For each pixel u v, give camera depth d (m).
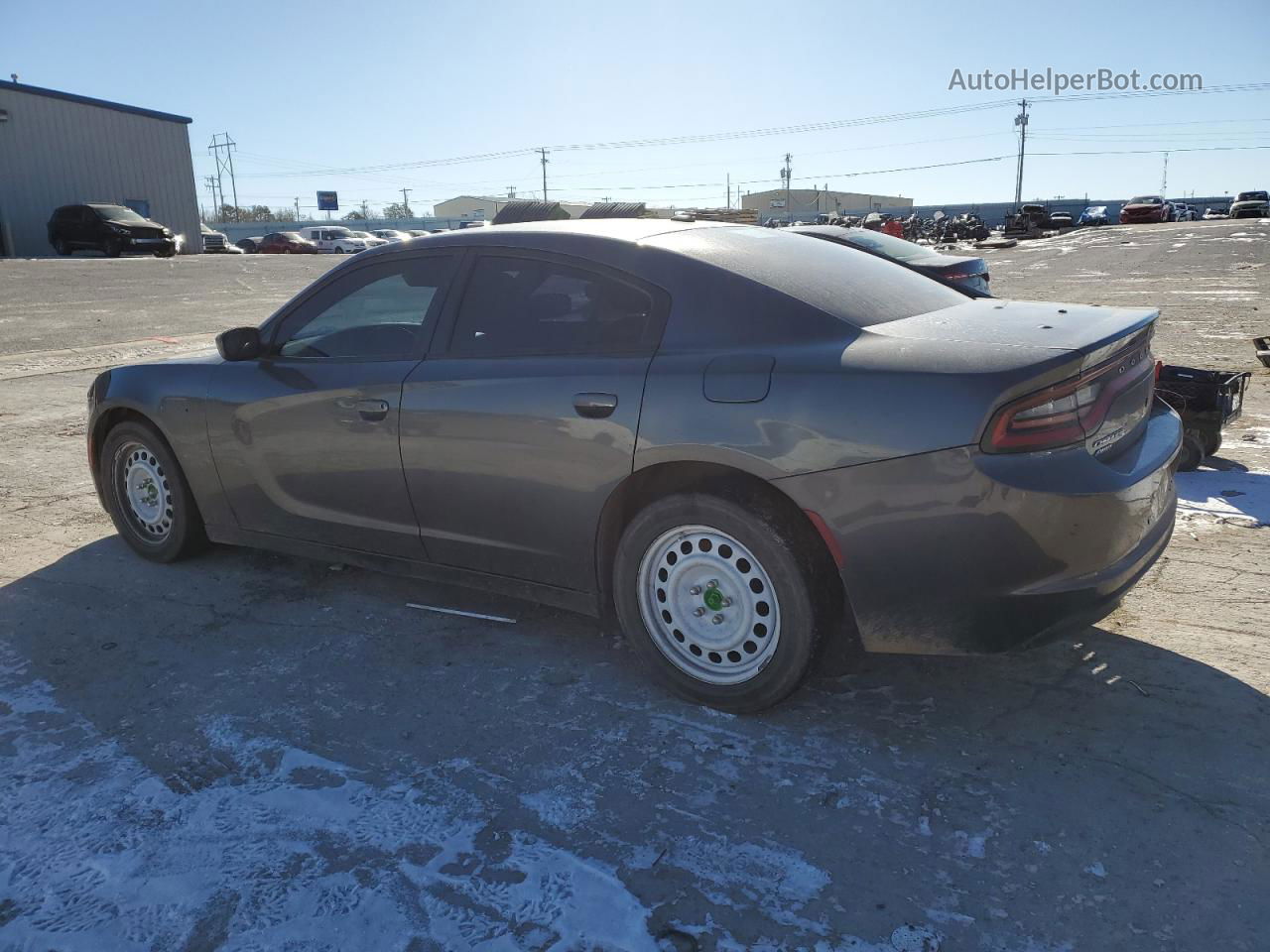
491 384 3.21
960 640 2.63
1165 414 3.25
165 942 2.08
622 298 3.09
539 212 14.98
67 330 13.64
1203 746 2.72
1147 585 3.85
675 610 3.02
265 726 2.97
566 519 3.12
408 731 2.94
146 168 38.00
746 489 2.82
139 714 3.06
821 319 2.83
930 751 2.75
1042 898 2.16
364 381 3.53
